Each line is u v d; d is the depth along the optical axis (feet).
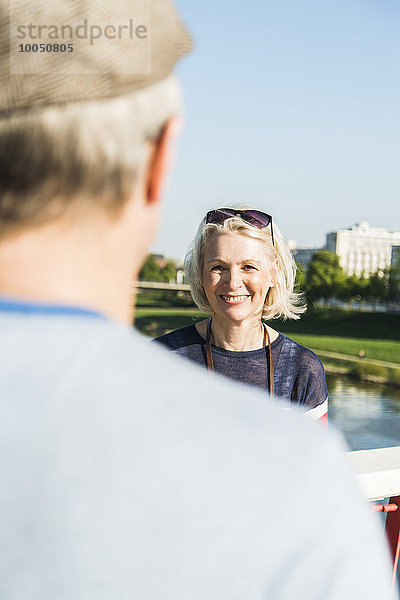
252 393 1.89
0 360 1.73
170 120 1.89
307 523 1.64
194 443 1.68
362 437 131.95
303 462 1.69
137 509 1.62
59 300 1.79
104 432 1.67
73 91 1.67
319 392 7.34
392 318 273.95
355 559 1.67
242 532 1.62
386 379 189.06
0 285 1.78
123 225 1.89
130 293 2.04
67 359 1.74
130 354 1.81
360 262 352.49
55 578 1.60
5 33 1.66
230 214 7.35
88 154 1.70
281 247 7.64
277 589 1.61
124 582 1.60
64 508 1.62
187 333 7.77
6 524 1.63
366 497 5.39
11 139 1.66
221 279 7.38
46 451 1.66
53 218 1.74
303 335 247.29
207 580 1.61
